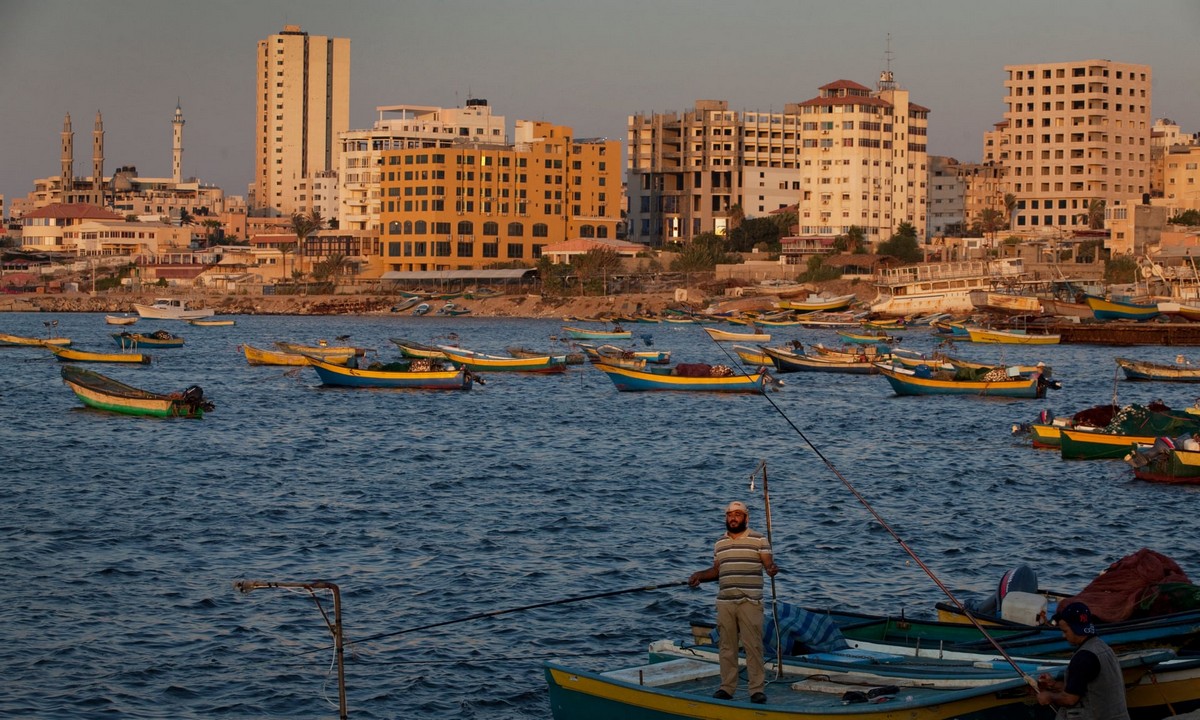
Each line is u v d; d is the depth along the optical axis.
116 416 70.69
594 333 150.25
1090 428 55.22
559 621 28.92
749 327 170.25
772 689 19.47
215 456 55.31
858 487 47.12
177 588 31.58
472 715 23.77
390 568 33.78
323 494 45.16
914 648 21.05
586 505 43.22
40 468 51.09
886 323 170.50
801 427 67.75
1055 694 17.11
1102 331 139.50
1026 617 22.08
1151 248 190.25
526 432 65.31
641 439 62.53
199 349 136.00
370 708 24.02
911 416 73.38
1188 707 18.53
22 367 108.44
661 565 34.34
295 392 87.44
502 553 35.56
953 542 37.28
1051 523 40.16
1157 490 45.97
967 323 155.12
